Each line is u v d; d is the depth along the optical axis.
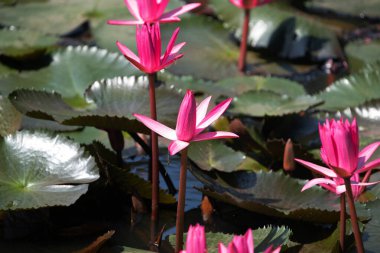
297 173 4.82
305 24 7.35
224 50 7.12
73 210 4.21
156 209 4.09
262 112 5.26
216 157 4.59
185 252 2.59
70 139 4.09
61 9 7.59
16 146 4.09
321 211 3.82
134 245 3.92
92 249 3.54
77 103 5.50
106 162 4.08
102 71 5.74
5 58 6.18
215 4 7.69
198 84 6.03
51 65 5.91
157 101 4.63
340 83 5.97
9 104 4.85
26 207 3.66
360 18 8.34
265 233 3.67
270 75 6.82
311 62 7.14
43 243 3.83
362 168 2.98
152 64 3.52
